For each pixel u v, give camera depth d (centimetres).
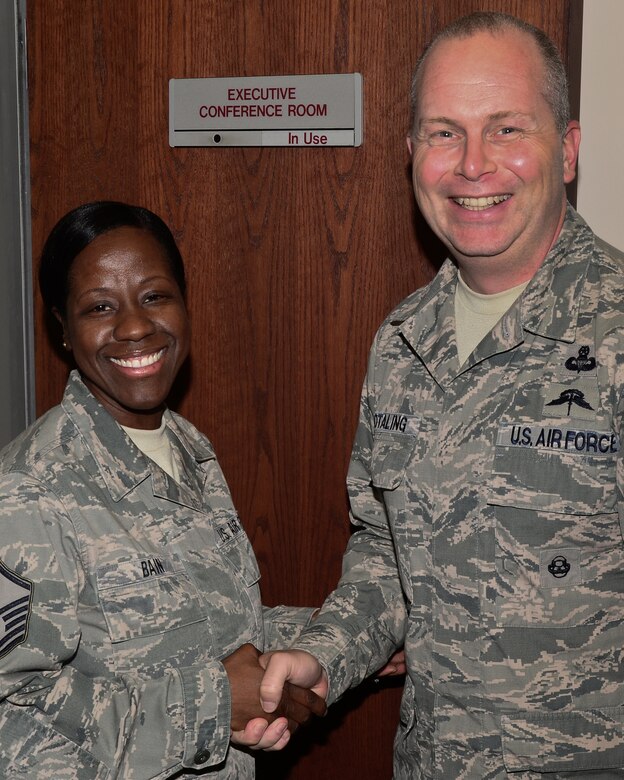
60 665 112
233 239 175
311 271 173
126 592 116
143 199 178
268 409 179
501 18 123
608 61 163
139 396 124
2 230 176
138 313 122
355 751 183
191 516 127
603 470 120
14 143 177
